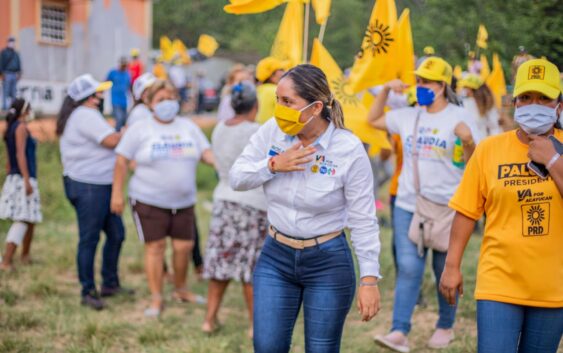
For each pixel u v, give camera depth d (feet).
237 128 18.44
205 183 49.06
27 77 72.79
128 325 19.72
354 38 46.47
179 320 20.59
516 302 10.85
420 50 21.07
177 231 21.17
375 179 35.88
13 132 23.86
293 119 11.11
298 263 11.75
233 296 23.56
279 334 11.85
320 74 11.34
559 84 10.69
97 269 25.98
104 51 80.43
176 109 20.26
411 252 16.83
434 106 16.61
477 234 31.81
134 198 20.43
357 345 18.19
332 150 11.43
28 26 72.79
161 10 159.43
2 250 27.63
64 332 18.79
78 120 20.65
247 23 132.67
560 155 10.51
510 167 10.94
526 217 10.79
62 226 33.06
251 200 18.48
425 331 19.07
